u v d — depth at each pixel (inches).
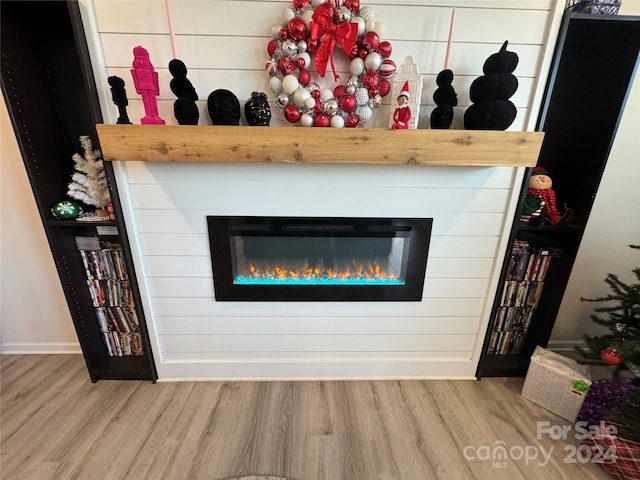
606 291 68.9
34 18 47.0
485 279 60.0
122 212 52.4
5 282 65.5
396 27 46.2
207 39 45.6
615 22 45.4
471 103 50.1
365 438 53.1
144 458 49.1
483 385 65.2
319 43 46.0
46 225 52.2
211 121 48.5
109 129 43.4
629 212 63.7
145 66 42.9
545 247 61.6
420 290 59.8
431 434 54.2
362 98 46.6
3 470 47.2
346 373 65.8
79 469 47.4
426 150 45.8
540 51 47.3
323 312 61.2
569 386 55.8
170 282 57.9
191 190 52.1
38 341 71.1
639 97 56.9
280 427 54.7
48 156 52.3
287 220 54.3
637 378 50.6
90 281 60.3
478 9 45.5
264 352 63.9
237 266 58.6
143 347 64.2
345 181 52.4
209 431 53.8
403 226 55.6
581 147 55.5
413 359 65.6
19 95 47.0
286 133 44.4
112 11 43.6
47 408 57.8
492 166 52.2
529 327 68.7
